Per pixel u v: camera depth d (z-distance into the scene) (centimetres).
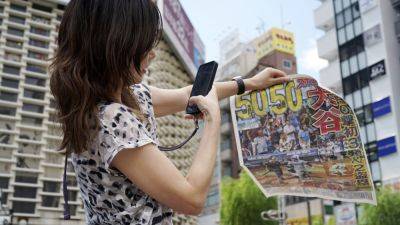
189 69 2830
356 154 181
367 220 2244
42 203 1755
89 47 131
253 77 203
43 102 1884
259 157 199
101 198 132
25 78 1895
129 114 130
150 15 138
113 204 131
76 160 136
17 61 1898
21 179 1766
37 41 1988
